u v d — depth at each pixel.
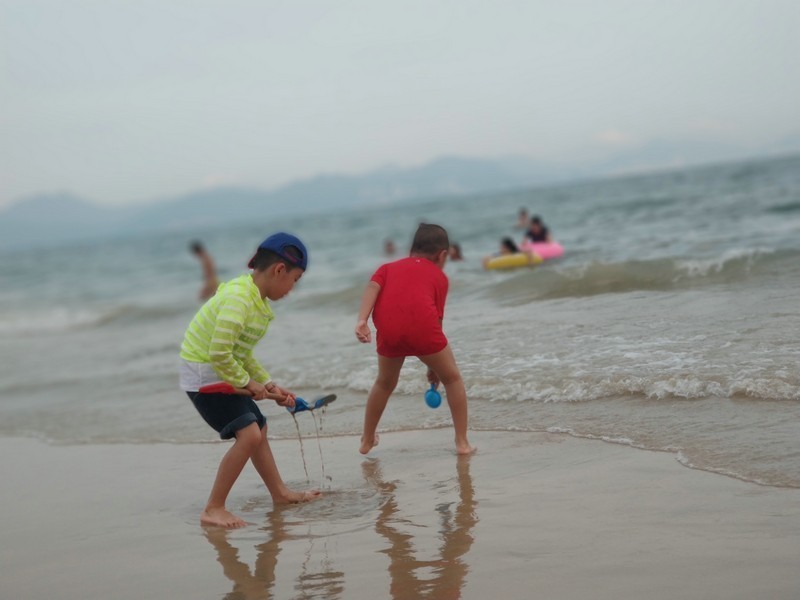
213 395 4.32
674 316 7.29
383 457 5.16
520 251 15.13
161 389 8.71
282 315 12.13
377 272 5.03
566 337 7.17
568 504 3.85
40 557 4.04
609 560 3.17
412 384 6.59
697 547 3.19
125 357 11.73
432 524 3.84
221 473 4.32
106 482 5.45
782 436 4.32
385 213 79.44
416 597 3.05
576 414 5.34
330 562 3.52
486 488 4.27
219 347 4.11
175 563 3.73
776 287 7.95
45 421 8.17
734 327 6.52
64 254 81.25
